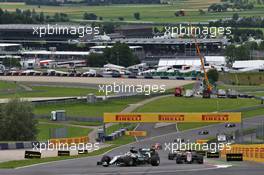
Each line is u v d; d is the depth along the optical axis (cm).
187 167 12262
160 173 11275
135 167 12219
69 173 11238
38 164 12912
